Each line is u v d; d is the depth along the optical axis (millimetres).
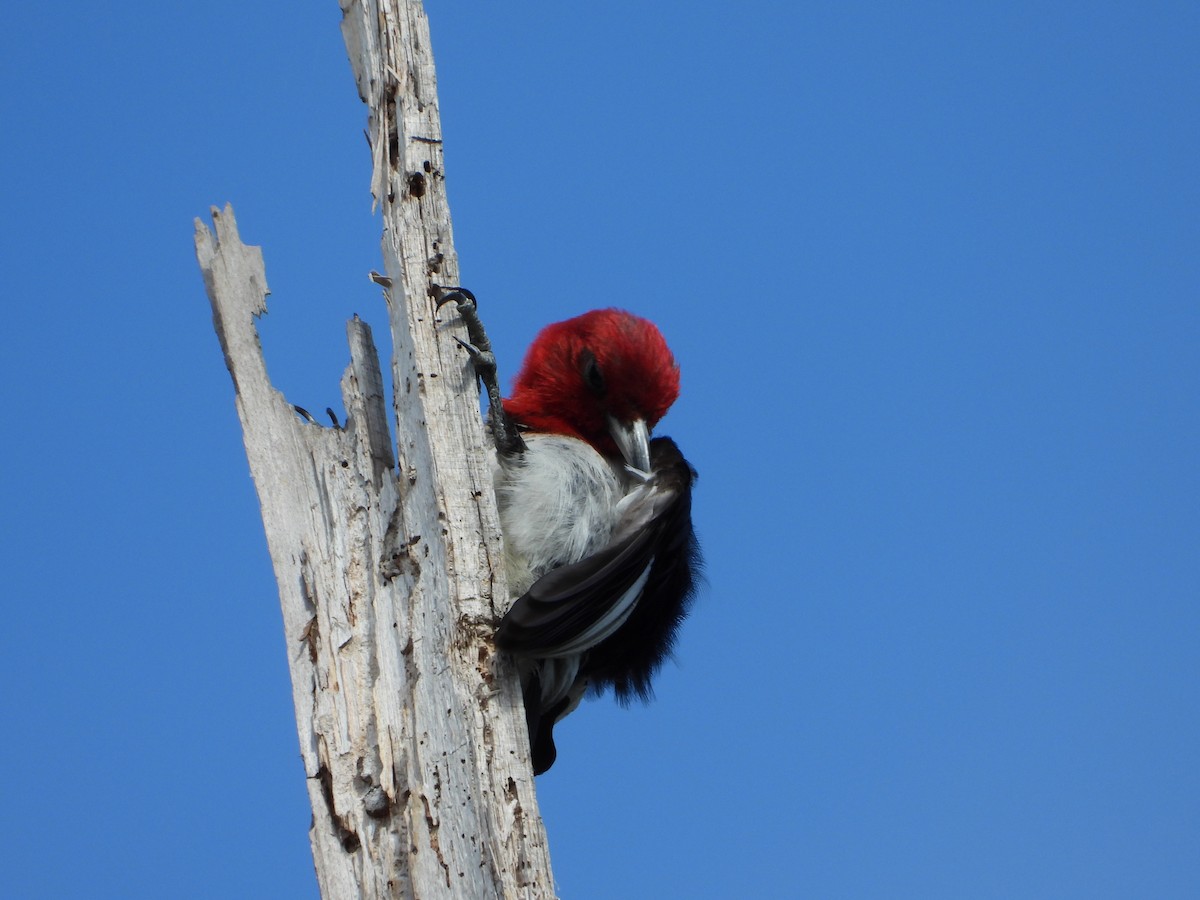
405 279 10422
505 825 9422
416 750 9695
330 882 9664
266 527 10656
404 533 10195
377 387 10805
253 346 11031
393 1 10719
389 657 10023
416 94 10656
